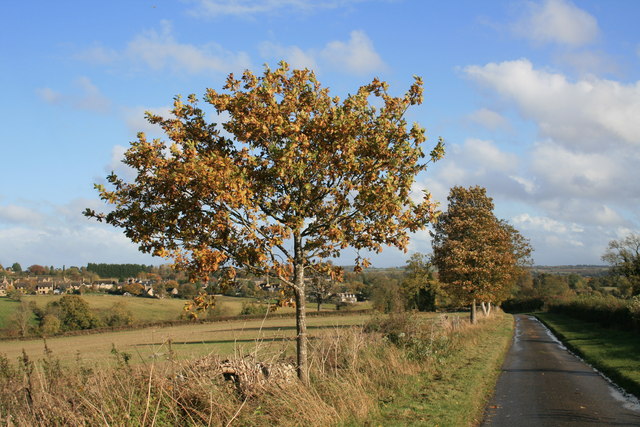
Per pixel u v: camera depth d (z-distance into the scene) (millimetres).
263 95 9242
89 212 8875
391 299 19594
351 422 8289
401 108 10047
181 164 7758
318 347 12039
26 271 146375
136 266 152125
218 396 7785
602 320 34625
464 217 38156
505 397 11961
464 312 60969
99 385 7320
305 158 8992
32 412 6898
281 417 7773
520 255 52062
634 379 13234
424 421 8664
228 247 8828
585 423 9391
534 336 32094
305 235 9797
